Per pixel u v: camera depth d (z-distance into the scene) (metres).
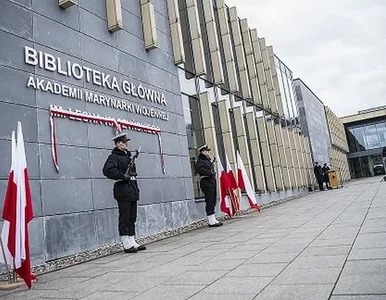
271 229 7.99
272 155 20.38
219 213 12.84
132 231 7.33
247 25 20.50
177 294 3.61
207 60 15.30
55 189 6.98
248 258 5.02
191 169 12.16
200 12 15.72
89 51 8.52
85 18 8.60
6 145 6.27
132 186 7.34
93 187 7.86
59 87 7.46
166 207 10.20
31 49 7.05
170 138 11.02
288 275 3.83
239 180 12.73
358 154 60.19
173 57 12.05
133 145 9.42
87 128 8.00
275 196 19.02
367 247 4.72
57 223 6.88
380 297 2.81
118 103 9.09
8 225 5.04
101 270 5.54
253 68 19.98
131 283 4.36
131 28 10.25
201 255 5.77
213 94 15.15
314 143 36.19
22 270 4.83
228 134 14.84
